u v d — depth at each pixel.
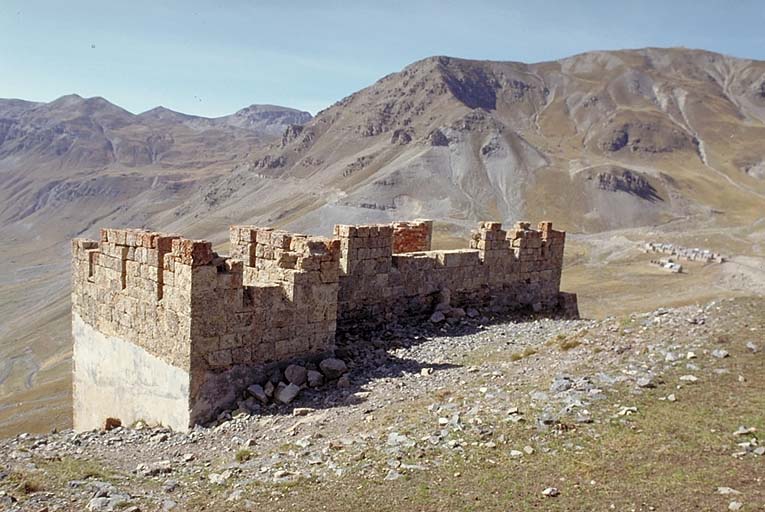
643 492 9.06
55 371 80.62
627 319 18.55
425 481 10.05
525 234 27.20
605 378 13.73
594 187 183.75
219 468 11.89
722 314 17.25
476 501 9.29
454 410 13.13
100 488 10.70
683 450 10.17
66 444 15.39
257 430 14.38
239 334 16.08
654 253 101.25
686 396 12.39
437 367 17.94
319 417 14.48
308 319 17.53
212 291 15.46
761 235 123.06
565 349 17.27
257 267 19.02
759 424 10.86
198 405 15.44
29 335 107.50
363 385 16.53
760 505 8.35
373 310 22.33
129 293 17.55
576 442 10.85
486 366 17.22
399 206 173.00
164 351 16.14
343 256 21.41
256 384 16.38
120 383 18.14
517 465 10.30
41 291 150.75
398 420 13.17
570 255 106.12
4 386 77.69
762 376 12.99
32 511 9.62
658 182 196.50
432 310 24.22
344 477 10.52
